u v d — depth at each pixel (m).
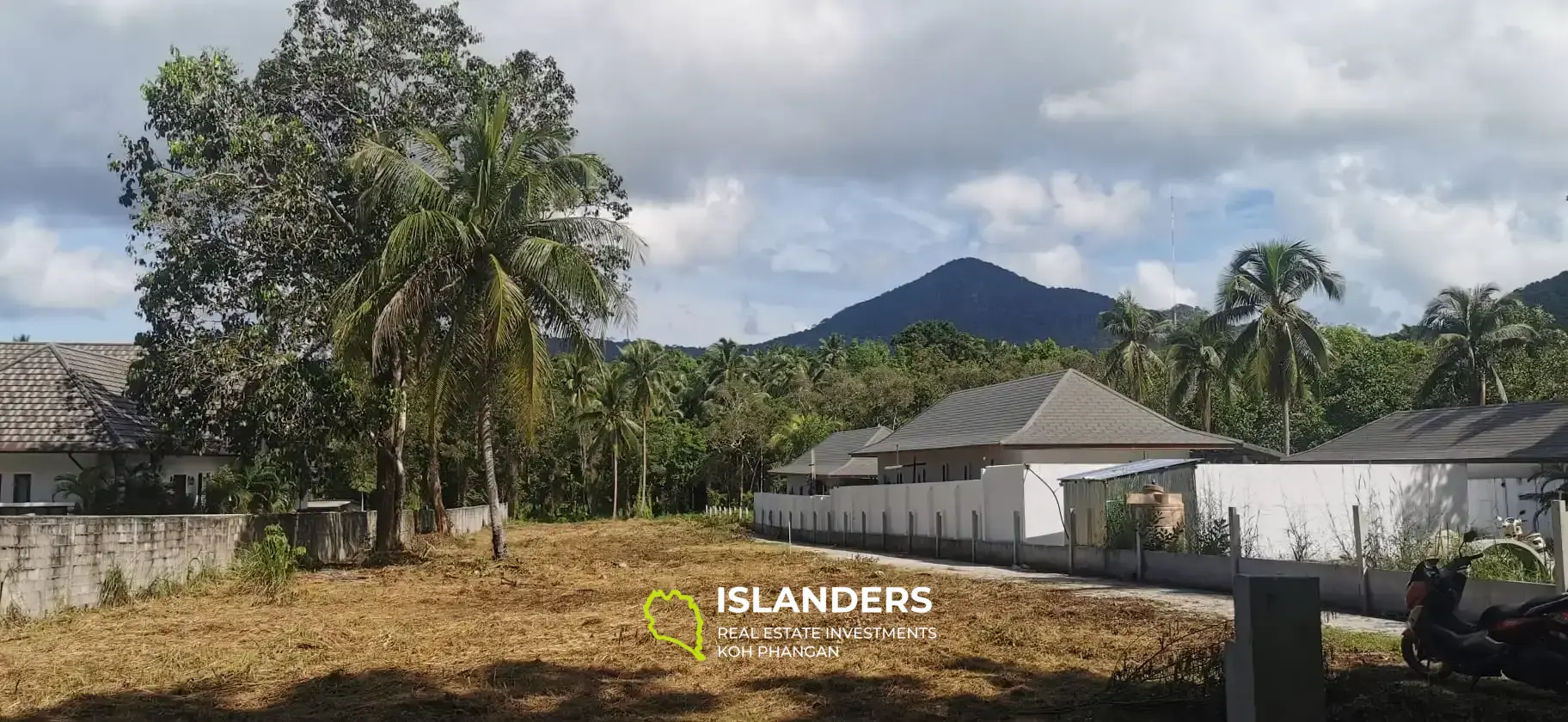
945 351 101.31
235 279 25.81
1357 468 22.16
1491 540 17.67
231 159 25.72
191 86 25.75
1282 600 6.32
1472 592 13.49
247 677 10.48
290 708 9.04
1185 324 59.88
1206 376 52.31
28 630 13.98
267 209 25.05
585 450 75.56
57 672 10.80
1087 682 9.72
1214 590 18.45
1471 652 8.95
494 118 25.70
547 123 30.48
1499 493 30.42
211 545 20.88
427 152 25.97
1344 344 61.03
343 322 24.20
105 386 30.88
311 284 26.56
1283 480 21.66
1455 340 50.59
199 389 24.94
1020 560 24.92
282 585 19.17
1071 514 23.44
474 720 8.51
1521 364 52.00
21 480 27.23
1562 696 8.73
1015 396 37.03
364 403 26.75
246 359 24.88
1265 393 44.34
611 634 13.28
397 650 12.20
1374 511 22.09
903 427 45.72
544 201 26.52
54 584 15.50
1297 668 6.27
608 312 25.94
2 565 14.32
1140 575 20.56
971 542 27.58
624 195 31.22
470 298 26.11
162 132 26.20
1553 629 8.54
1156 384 60.09
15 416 27.78
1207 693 8.33
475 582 22.02
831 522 38.38
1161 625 13.73
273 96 27.28
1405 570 15.45
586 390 71.69
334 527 28.72
